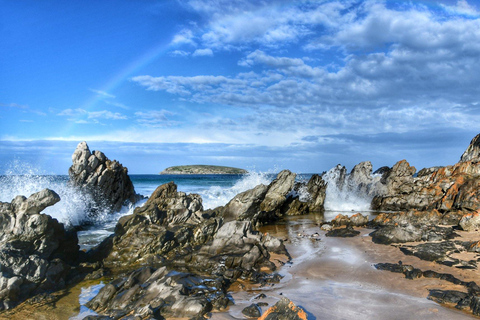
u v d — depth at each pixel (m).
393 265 10.98
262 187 18.75
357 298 8.64
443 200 21.41
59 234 11.98
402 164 30.56
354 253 12.94
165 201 16.97
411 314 7.57
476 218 15.51
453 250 12.09
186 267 12.27
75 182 23.97
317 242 15.20
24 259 9.91
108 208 25.92
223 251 12.74
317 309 7.98
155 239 13.40
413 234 14.43
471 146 27.56
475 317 7.35
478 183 20.31
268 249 13.45
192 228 15.22
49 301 9.39
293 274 10.91
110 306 8.88
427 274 9.97
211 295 8.94
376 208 29.14
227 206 19.23
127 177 29.75
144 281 9.99
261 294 9.04
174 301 8.37
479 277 9.56
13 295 9.21
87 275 11.53
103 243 13.98
